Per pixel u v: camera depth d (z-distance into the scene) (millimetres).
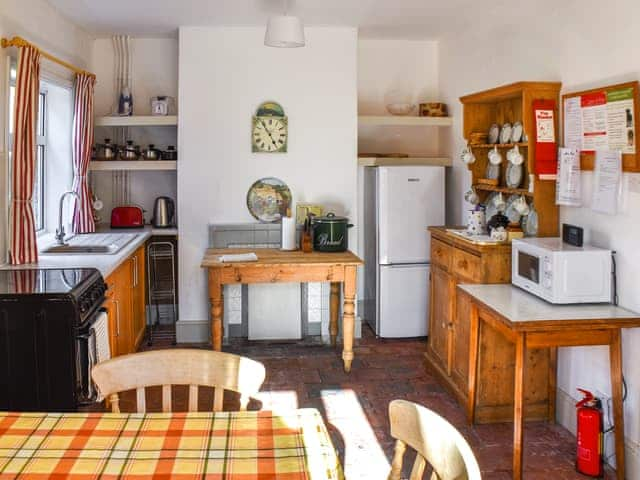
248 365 1835
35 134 3680
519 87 3559
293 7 4461
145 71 5457
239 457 1410
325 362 4676
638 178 2877
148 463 1378
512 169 4062
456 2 4270
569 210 3498
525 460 3133
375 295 5312
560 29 3533
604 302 3059
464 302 3809
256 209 5160
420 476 1383
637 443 2898
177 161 5125
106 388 1813
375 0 4262
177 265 5480
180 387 4137
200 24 4945
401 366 4574
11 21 3609
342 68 5141
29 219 3602
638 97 2848
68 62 4715
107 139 5309
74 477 1312
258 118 5090
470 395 3527
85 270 3217
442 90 5625
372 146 5816
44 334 2654
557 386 3607
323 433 1539
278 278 4266
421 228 5172
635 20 2863
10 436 1504
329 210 5215
